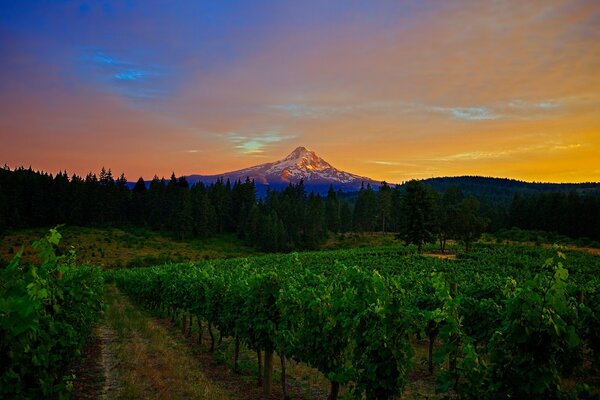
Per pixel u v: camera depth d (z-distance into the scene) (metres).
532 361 4.92
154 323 21.05
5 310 4.32
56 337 8.08
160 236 98.25
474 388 5.29
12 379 4.91
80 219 96.19
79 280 11.81
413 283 19.75
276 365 12.16
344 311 7.62
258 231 98.06
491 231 107.31
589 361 11.84
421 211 62.88
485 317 10.82
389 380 6.67
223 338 16.69
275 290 9.86
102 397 8.65
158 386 9.16
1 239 75.50
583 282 32.00
